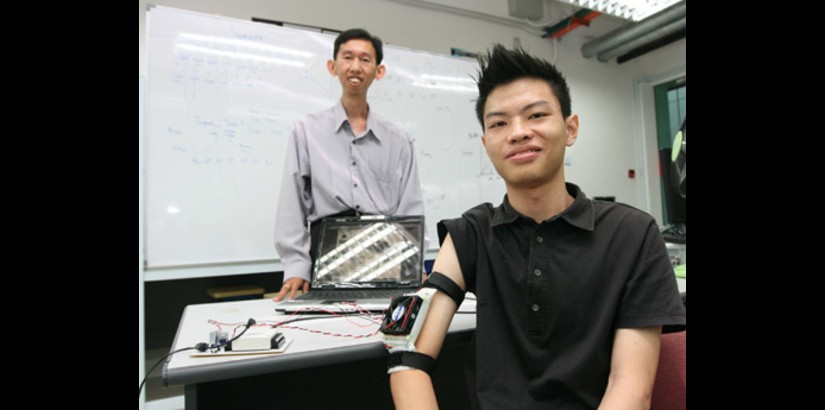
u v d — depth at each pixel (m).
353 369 1.04
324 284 1.04
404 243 1.09
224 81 1.89
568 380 0.65
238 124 1.90
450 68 2.43
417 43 2.70
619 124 3.40
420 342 0.71
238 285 1.98
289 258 1.19
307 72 2.04
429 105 2.36
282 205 1.27
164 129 1.77
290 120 1.99
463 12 2.84
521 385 0.69
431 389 0.67
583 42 3.30
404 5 2.67
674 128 3.38
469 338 0.79
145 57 1.92
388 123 1.50
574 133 0.79
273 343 0.65
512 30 3.04
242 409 0.93
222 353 0.64
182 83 1.82
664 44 3.14
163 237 1.74
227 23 1.91
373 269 1.06
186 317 0.91
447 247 0.81
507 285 0.74
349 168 1.36
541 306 0.70
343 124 1.39
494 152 0.75
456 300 0.77
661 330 0.68
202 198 1.81
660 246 0.70
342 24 2.47
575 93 3.24
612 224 0.72
